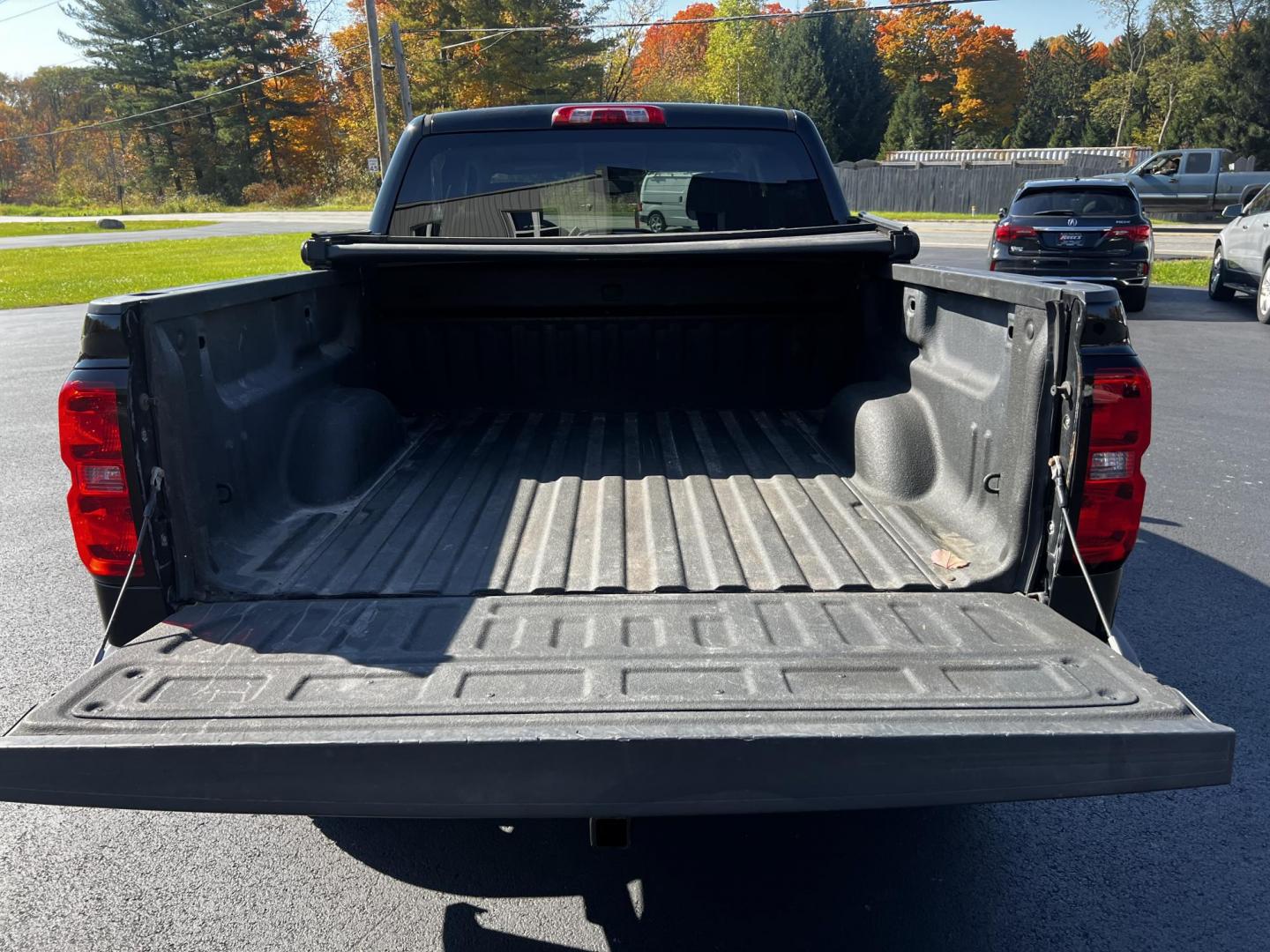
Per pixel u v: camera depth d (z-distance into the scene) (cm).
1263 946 248
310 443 308
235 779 179
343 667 209
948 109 7825
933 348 308
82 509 228
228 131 6762
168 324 235
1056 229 1358
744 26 6178
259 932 254
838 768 178
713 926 255
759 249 325
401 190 402
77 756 178
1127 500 231
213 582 247
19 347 1233
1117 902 265
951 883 272
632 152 402
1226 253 1473
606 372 402
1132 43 5369
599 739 176
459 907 264
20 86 9831
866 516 295
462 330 395
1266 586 473
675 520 295
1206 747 181
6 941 250
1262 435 758
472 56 5012
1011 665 208
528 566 264
